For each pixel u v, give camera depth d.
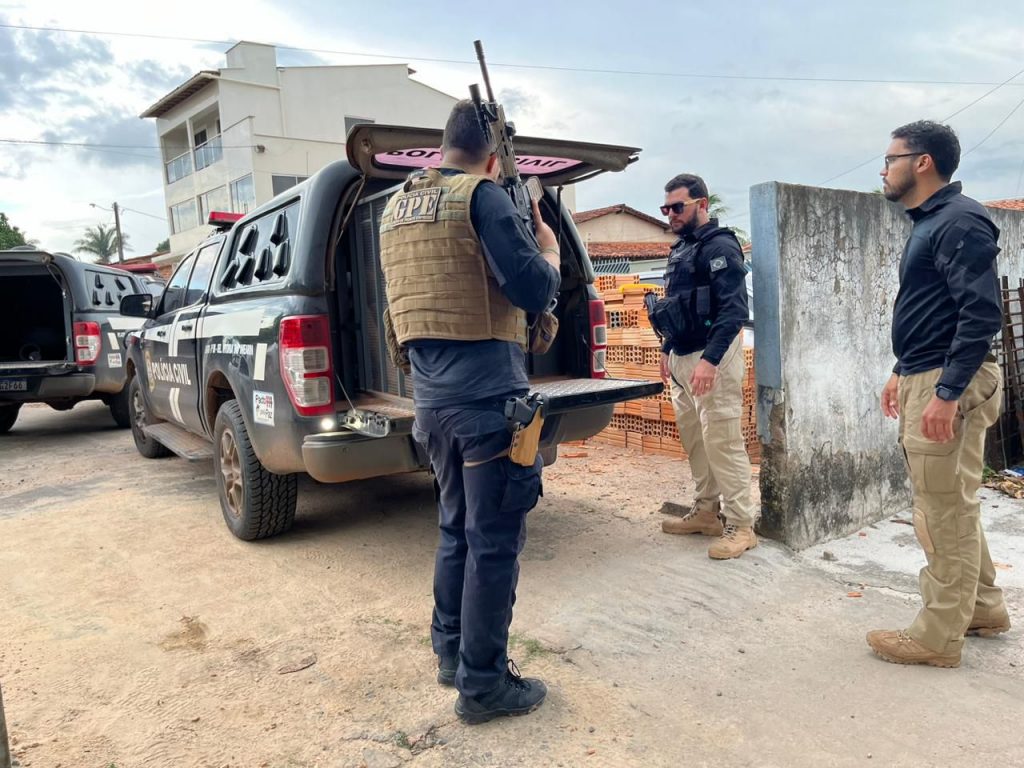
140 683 2.74
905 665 2.73
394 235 2.39
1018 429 5.38
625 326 6.26
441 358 2.34
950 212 2.50
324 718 2.48
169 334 5.52
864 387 4.20
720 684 2.63
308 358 3.54
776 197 3.68
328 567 3.85
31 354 9.59
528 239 2.26
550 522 4.43
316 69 33.84
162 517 4.86
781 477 3.82
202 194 34.03
